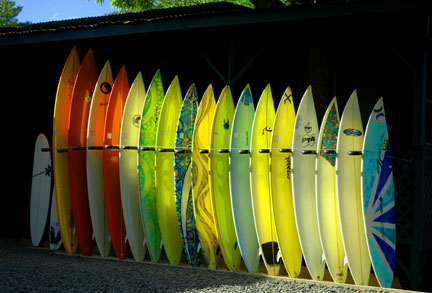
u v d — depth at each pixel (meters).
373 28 5.81
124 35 6.61
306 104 5.50
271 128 5.82
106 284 4.95
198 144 5.81
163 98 6.43
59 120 6.47
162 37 6.76
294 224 5.50
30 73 8.37
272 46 7.23
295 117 5.66
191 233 5.86
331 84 6.85
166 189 6.03
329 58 6.85
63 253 6.45
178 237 6.05
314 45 6.69
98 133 6.39
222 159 5.78
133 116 6.25
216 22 5.91
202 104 5.90
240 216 5.57
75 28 6.67
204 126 5.94
